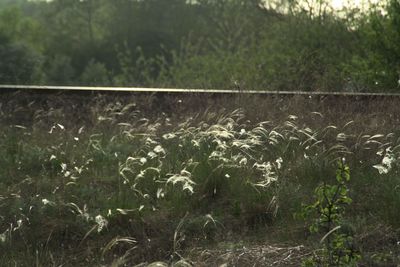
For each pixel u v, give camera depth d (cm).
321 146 749
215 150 700
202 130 803
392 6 1466
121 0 7506
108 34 7738
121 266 496
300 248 497
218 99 961
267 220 575
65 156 744
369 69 1495
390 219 549
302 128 769
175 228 552
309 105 912
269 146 756
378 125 807
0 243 528
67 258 521
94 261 512
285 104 910
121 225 564
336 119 848
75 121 968
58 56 6197
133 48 7444
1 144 809
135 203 591
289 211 579
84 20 7912
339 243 421
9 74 1744
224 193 625
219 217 576
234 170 650
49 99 1035
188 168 657
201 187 624
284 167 684
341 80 1412
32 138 840
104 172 691
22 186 651
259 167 667
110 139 823
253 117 859
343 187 434
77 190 630
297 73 1544
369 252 491
